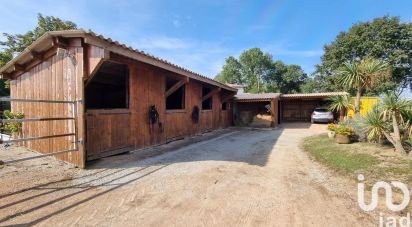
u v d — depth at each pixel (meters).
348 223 2.73
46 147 6.03
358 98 8.29
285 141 9.46
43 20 16.75
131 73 6.64
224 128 14.80
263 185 4.04
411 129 5.68
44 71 6.08
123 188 3.76
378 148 5.96
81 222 2.63
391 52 23.92
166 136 8.48
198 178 4.36
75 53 5.06
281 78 45.22
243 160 5.96
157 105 7.89
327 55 28.72
